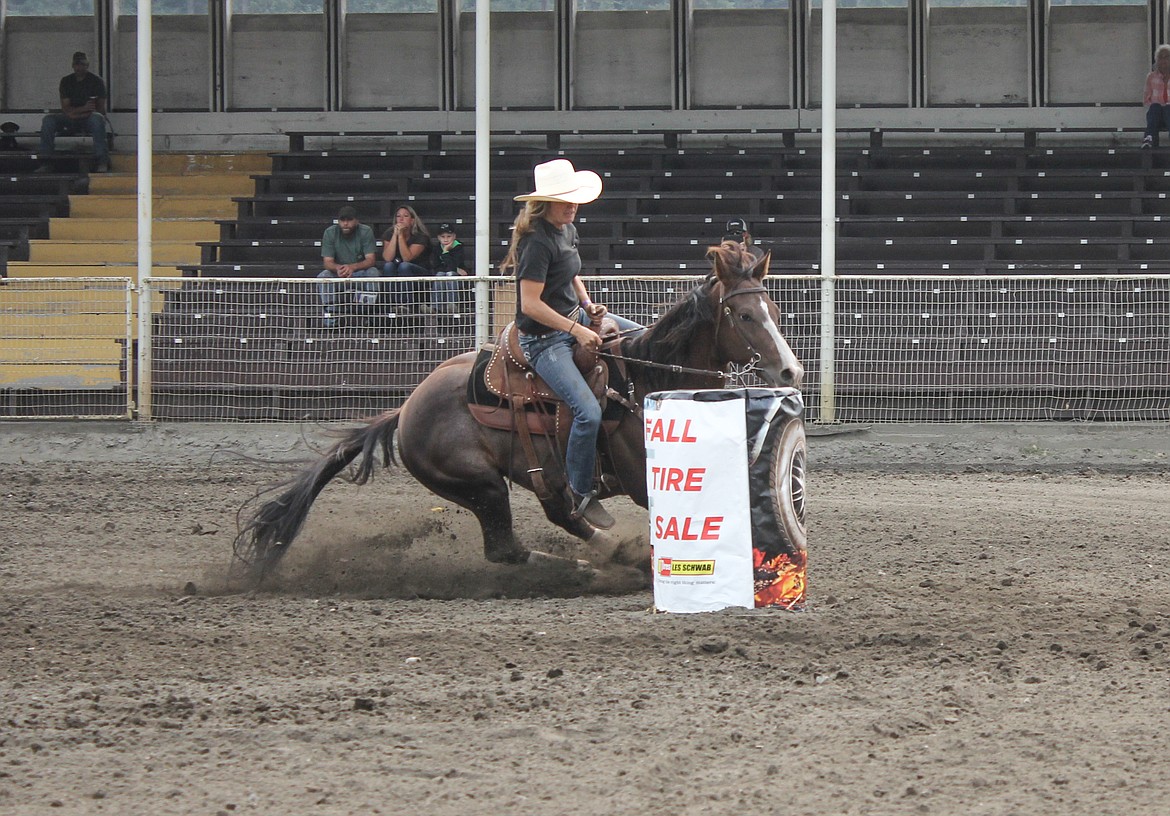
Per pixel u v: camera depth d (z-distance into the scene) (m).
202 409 24.52
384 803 7.54
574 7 36.16
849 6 35.72
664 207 32.50
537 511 17.22
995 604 12.02
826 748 8.27
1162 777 7.75
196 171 36.25
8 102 37.34
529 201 11.90
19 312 25.72
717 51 36.06
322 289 24.36
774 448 11.37
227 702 9.34
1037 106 35.34
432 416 12.90
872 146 34.34
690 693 9.39
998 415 23.75
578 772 7.94
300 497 13.18
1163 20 34.97
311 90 36.81
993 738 8.41
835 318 24.02
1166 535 15.94
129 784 7.86
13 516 17.59
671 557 11.50
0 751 8.42
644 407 11.66
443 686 9.68
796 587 11.49
